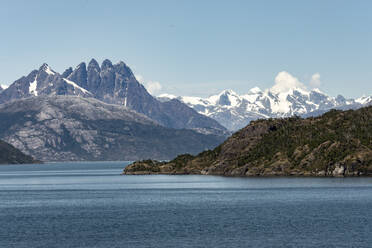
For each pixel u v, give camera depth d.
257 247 170.50
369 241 176.12
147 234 195.50
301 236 186.12
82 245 177.62
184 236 190.25
